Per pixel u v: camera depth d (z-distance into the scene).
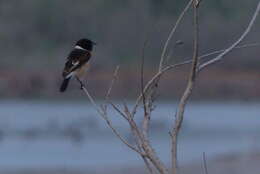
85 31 56.38
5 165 25.31
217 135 32.06
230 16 51.28
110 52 51.44
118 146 29.12
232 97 47.41
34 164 25.59
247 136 31.09
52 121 34.94
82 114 37.44
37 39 55.38
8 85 45.62
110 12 56.22
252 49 48.97
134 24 53.53
